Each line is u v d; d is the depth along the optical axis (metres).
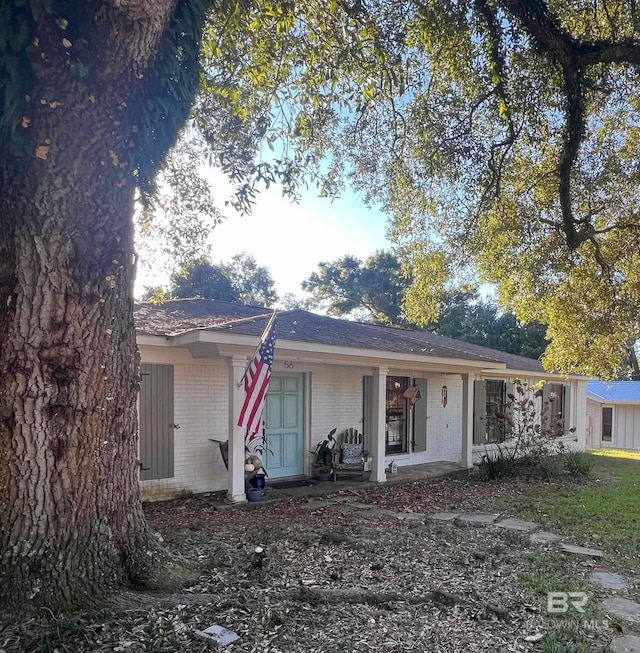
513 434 12.36
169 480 7.84
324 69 6.11
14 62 2.63
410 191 8.45
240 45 5.75
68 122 2.88
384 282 32.28
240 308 11.16
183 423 8.04
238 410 7.52
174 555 4.07
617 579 4.51
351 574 4.27
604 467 12.88
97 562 3.21
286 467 9.73
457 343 16.31
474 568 4.64
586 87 7.21
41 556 2.98
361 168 7.80
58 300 2.98
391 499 8.21
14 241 2.91
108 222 3.17
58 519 3.05
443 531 6.03
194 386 8.19
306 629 3.15
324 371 10.32
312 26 5.89
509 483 9.95
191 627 2.98
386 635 3.16
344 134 7.38
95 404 3.20
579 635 3.35
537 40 6.38
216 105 6.00
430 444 12.48
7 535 2.95
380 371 9.63
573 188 8.84
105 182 3.11
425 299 11.39
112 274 3.26
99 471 3.26
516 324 28.08
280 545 5.12
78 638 2.74
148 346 7.60
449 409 13.12
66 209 2.98
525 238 9.77
